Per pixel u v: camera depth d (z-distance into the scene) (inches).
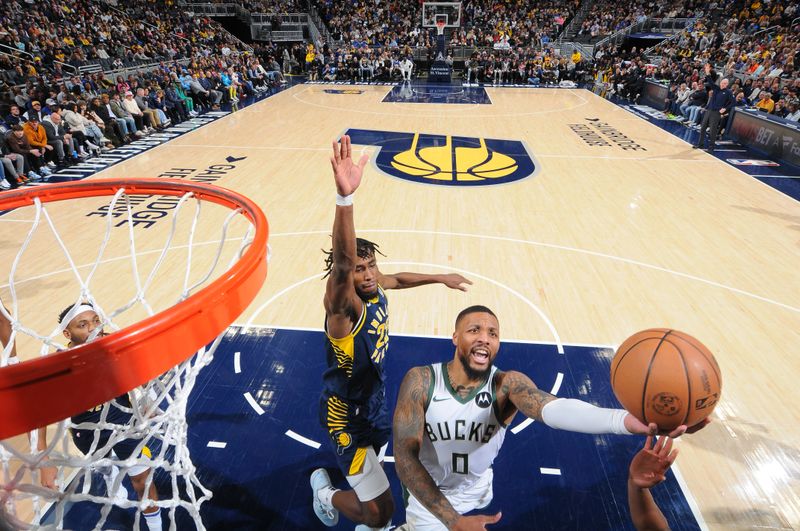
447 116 611.5
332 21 1081.4
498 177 391.5
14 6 626.5
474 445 94.5
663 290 237.8
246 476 142.3
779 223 312.0
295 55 969.5
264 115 605.3
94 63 622.2
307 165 411.2
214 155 435.2
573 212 325.7
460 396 91.7
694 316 218.7
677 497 137.2
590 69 921.5
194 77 639.8
